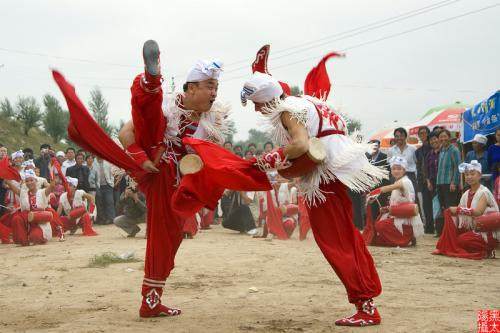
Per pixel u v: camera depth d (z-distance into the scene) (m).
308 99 4.63
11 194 12.24
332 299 5.38
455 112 18.11
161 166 4.76
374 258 8.54
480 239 8.48
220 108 5.00
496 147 11.15
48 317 4.73
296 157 4.26
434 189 12.80
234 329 4.25
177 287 6.12
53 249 10.23
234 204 13.23
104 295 5.70
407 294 5.59
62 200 13.22
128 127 4.75
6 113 35.44
